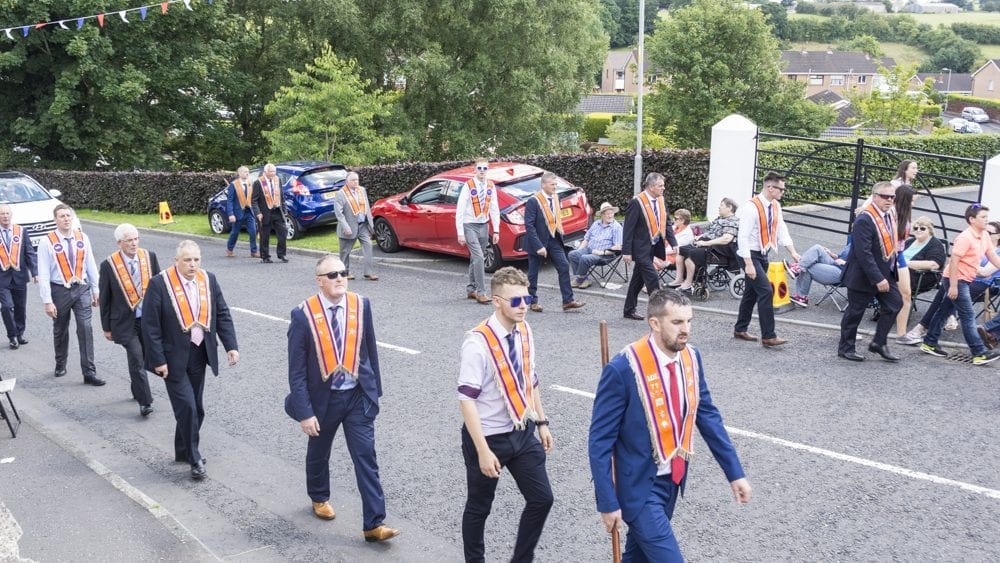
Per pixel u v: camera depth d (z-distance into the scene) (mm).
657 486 4348
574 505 6250
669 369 4312
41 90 29391
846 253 11531
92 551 5621
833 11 172000
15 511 6254
